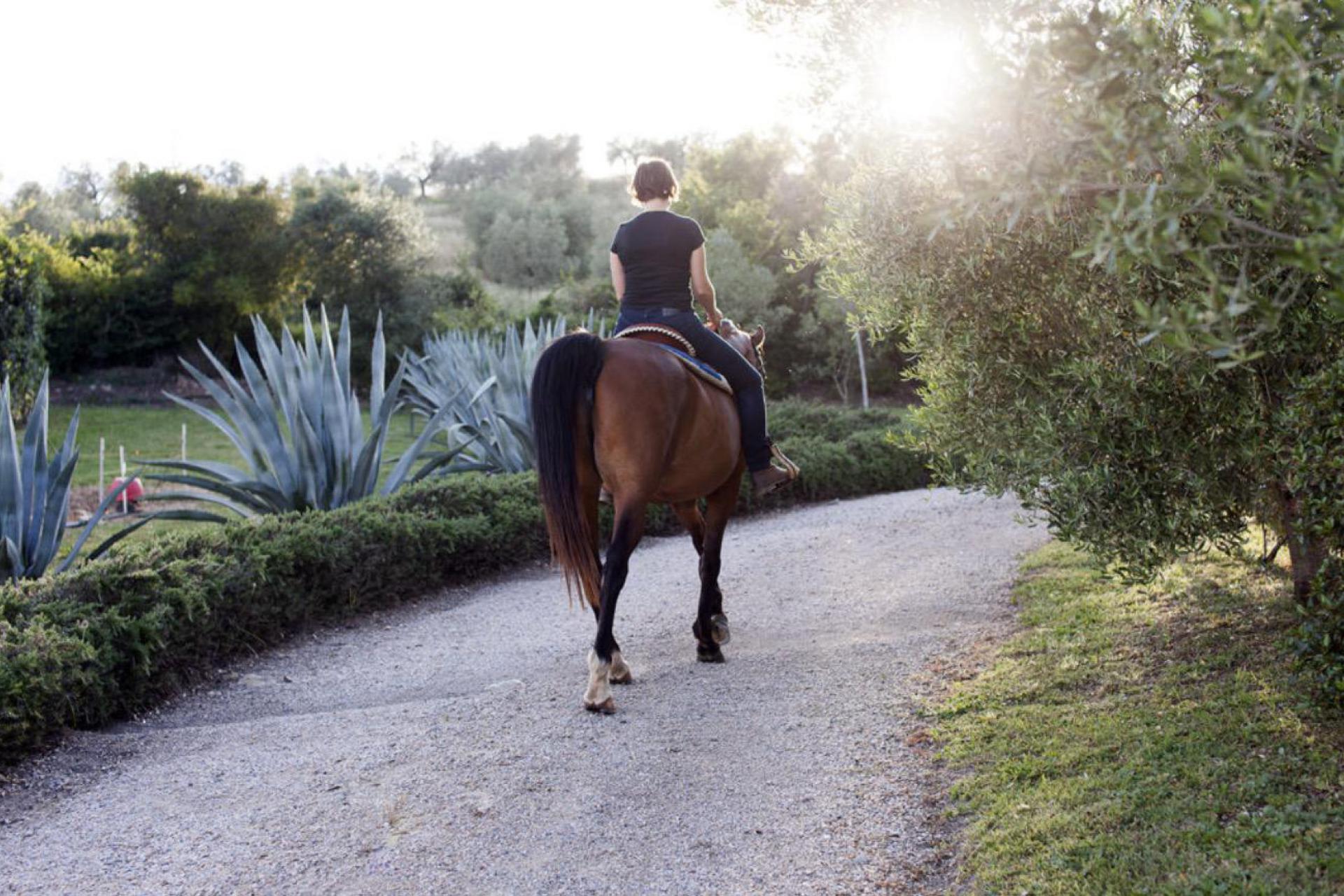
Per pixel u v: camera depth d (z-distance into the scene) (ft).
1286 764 10.98
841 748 13.41
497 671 18.37
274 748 14.58
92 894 10.75
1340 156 6.57
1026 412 13.29
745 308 77.20
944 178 12.03
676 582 24.40
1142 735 12.27
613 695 15.66
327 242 88.94
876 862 10.59
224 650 19.52
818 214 89.71
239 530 21.77
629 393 14.38
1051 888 9.36
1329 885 8.63
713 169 102.83
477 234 171.42
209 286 85.05
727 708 14.97
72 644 15.80
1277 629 15.29
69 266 82.17
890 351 77.82
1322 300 10.71
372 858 11.15
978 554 25.09
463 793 12.46
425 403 52.49
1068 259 12.14
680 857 10.91
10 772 14.29
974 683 15.12
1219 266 10.27
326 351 29.66
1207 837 9.75
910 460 42.86
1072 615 17.94
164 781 13.65
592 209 179.83
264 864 11.13
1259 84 7.07
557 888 10.41
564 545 14.16
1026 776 11.81
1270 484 13.38
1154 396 12.64
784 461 17.78
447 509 26.84
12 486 22.45
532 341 42.55
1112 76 7.49
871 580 23.39
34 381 59.06
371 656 20.12
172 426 63.26
